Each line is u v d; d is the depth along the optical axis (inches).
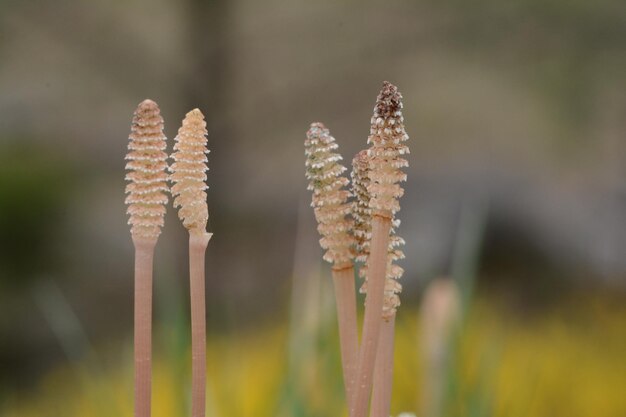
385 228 21.5
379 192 21.5
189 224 21.4
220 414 32.8
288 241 141.3
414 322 73.9
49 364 117.3
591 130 131.5
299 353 30.7
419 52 136.5
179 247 131.9
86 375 32.5
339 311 22.4
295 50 149.5
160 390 63.3
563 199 135.9
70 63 144.4
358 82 149.7
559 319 107.6
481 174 137.8
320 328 30.7
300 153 156.2
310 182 22.2
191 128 21.4
